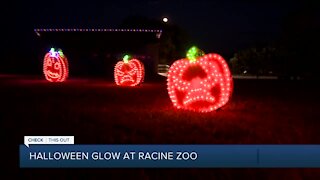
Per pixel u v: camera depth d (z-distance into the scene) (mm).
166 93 19172
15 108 13391
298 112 13008
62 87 22719
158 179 6375
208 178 6406
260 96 18359
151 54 41094
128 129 9852
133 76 24484
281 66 35062
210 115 12031
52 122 10781
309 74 34156
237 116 11906
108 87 23094
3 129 9812
